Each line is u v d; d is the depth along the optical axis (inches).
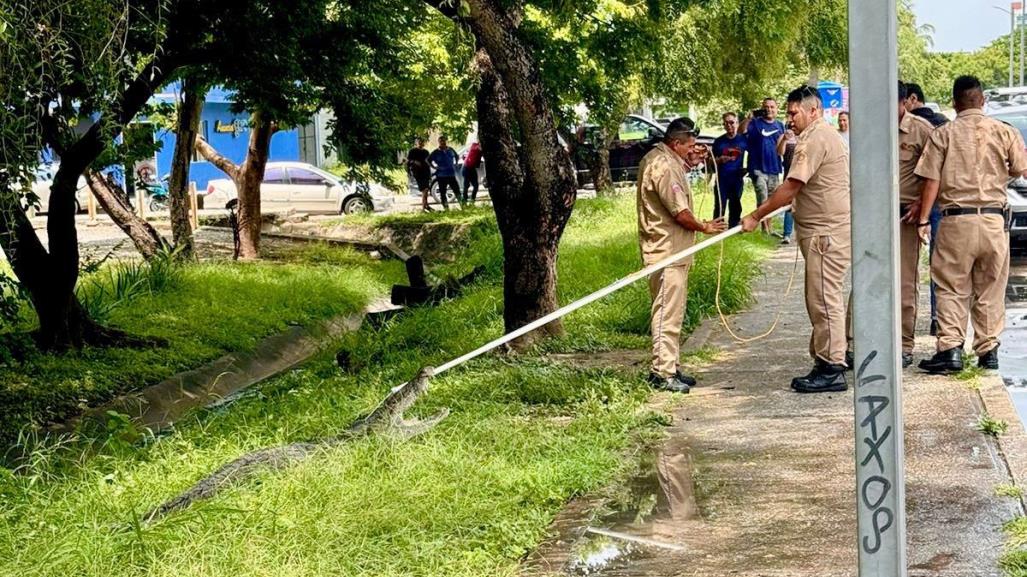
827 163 329.4
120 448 312.3
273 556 210.8
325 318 653.3
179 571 204.2
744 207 898.7
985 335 344.8
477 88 433.1
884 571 116.0
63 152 472.7
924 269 551.2
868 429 115.5
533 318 433.1
